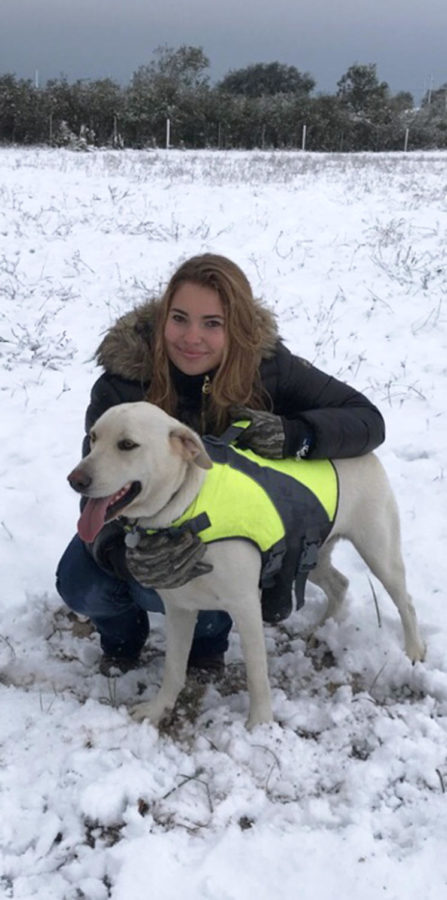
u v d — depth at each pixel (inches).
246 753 108.1
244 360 107.7
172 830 96.6
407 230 456.4
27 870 91.2
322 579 134.0
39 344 266.5
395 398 230.7
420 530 161.8
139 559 100.0
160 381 109.7
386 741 111.1
